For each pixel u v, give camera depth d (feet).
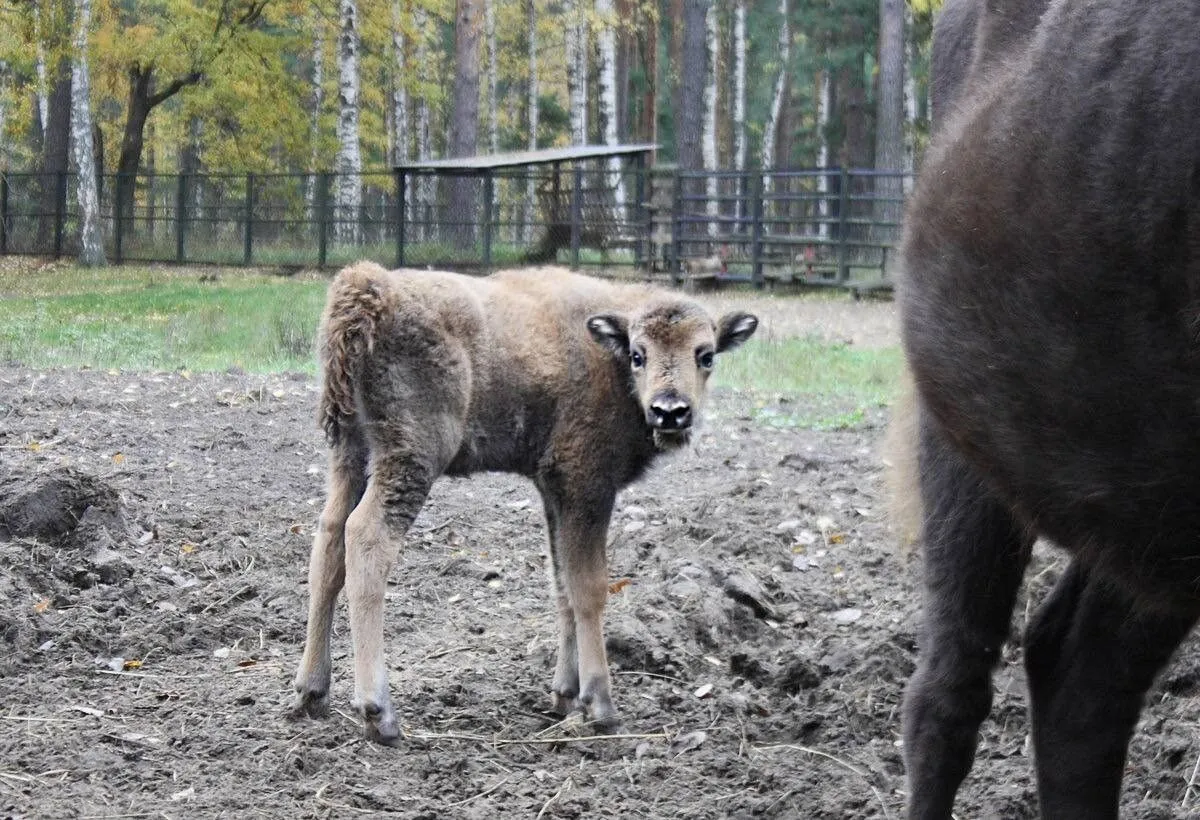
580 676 16.35
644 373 15.81
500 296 16.76
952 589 11.64
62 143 120.78
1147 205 8.38
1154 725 15.72
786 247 93.35
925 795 11.55
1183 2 8.63
